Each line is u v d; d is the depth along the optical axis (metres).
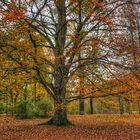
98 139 15.56
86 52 17.91
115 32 16.98
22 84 18.33
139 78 17.27
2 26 16.34
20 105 29.86
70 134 17.14
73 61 17.97
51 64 17.92
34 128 19.66
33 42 17.44
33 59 17.22
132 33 17.44
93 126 21.08
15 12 14.95
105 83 18.03
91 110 37.53
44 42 19.84
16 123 24.11
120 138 15.79
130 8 17.23
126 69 17.11
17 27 16.39
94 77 17.97
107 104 19.80
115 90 18.23
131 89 17.61
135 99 18.20
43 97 33.41
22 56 17.64
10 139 15.61
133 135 16.86
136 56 16.95
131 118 28.50
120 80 17.27
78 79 18.03
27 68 17.19
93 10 16.97
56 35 18.66
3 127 20.75
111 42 16.72
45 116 30.64
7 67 17.23
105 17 16.41
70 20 18.62
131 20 17.25
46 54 18.84
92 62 17.42
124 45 16.70
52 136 16.42
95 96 18.83
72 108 41.47
